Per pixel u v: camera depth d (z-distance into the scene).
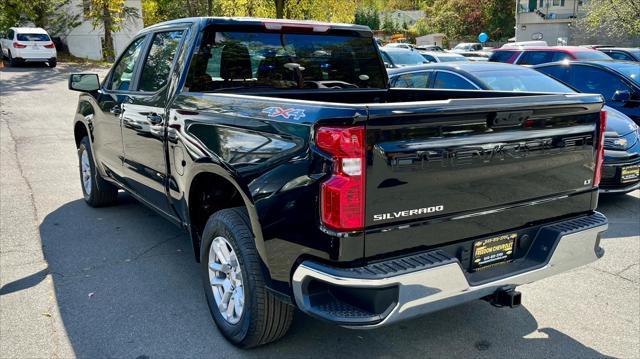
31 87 19.50
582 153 3.38
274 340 3.35
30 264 4.71
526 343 3.52
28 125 12.37
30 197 6.79
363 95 4.88
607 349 3.46
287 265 2.84
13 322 3.73
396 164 2.63
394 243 2.71
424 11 82.62
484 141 2.87
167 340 3.52
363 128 2.53
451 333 3.64
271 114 2.96
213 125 3.41
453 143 2.77
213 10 28.44
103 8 30.89
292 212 2.75
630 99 8.05
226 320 3.47
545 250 3.22
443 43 64.50
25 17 31.31
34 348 3.41
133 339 3.53
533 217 3.25
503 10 62.62
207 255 3.59
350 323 2.59
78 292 4.19
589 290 4.32
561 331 3.68
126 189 5.29
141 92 4.64
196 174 3.61
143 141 4.48
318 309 2.69
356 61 4.84
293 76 4.48
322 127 2.60
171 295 4.15
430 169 2.72
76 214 6.12
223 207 3.80
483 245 3.04
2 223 5.79
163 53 4.43
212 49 4.06
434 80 7.60
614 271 4.68
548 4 44.72
